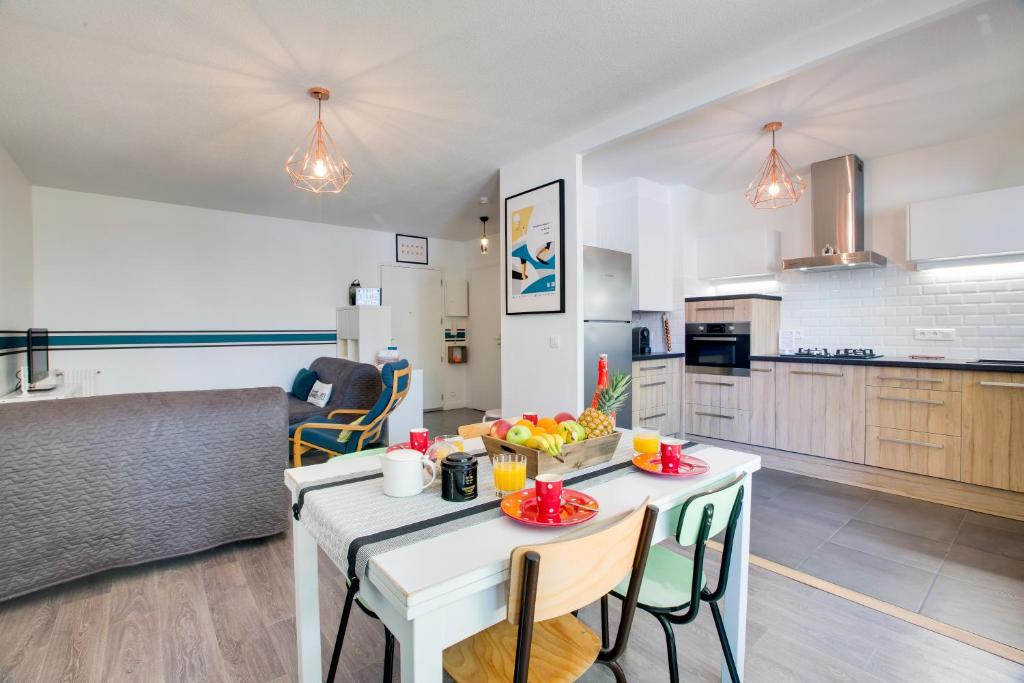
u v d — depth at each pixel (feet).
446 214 16.97
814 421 12.00
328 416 12.64
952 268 11.44
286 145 10.59
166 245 15.19
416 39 6.86
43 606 6.27
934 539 8.14
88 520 6.63
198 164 11.68
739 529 4.85
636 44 7.08
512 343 11.98
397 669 5.11
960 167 11.17
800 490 10.67
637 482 4.28
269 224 17.11
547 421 4.88
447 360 21.89
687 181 14.19
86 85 7.99
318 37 6.78
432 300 21.31
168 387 15.19
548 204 10.82
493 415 12.97
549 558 2.66
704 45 7.14
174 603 6.37
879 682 4.89
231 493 7.66
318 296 18.20
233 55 7.19
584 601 2.90
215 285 16.05
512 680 3.24
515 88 8.29
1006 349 10.71
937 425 10.08
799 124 10.14
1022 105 9.34
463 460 3.82
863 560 7.42
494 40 6.91
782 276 14.42
